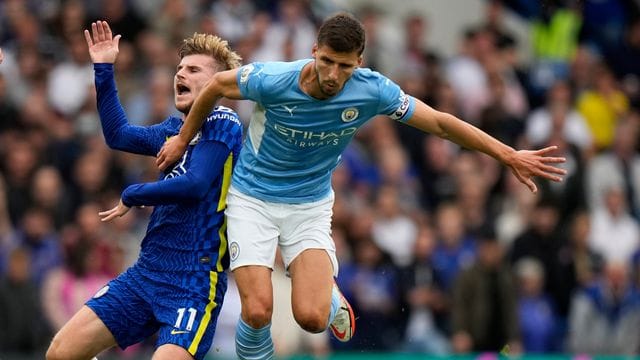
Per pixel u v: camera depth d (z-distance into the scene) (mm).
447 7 55500
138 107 42875
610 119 51062
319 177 21906
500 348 38688
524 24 55906
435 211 43750
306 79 20734
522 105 50188
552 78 52438
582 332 41781
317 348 35938
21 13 45906
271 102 20906
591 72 52344
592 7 57438
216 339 35781
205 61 22312
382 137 44812
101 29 23000
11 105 42969
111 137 22797
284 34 47062
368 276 38875
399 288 39094
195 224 21750
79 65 44469
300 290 21469
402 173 44250
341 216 39812
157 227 21969
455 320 38438
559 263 41938
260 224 21594
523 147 46656
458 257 40031
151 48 44969
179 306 21516
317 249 21828
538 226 42188
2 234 38156
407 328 38750
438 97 47344
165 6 46625
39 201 39219
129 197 21469
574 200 45250
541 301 40875
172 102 43188
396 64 49094
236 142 22062
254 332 21438
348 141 21734
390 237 41000
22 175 40031
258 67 21016
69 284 36688
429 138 45344
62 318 36375
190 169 21484
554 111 47750
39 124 42406
